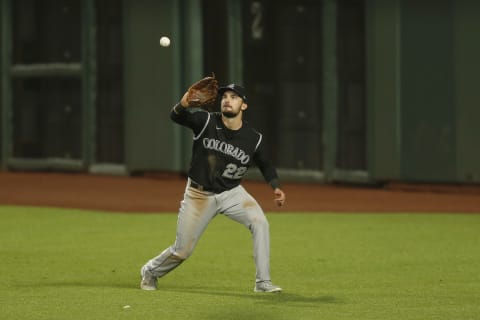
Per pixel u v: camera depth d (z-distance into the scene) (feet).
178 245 101.65
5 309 91.86
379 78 211.61
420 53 205.98
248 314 89.15
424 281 111.86
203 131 98.73
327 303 96.02
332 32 220.02
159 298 97.81
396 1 207.62
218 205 100.73
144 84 240.12
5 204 196.54
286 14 227.40
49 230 158.71
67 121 257.75
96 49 250.16
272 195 209.67
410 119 208.54
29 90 263.08
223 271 119.55
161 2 235.20
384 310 92.17
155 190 218.38
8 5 262.47
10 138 266.77
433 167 206.18
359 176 217.97
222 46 231.50
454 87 202.18
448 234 152.56
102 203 196.95
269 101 230.48
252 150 99.45
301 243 143.54
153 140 239.91
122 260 128.36
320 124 224.94
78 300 96.73
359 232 155.22
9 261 127.34
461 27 200.23
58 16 256.32
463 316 89.15
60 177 248.73
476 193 203.31
